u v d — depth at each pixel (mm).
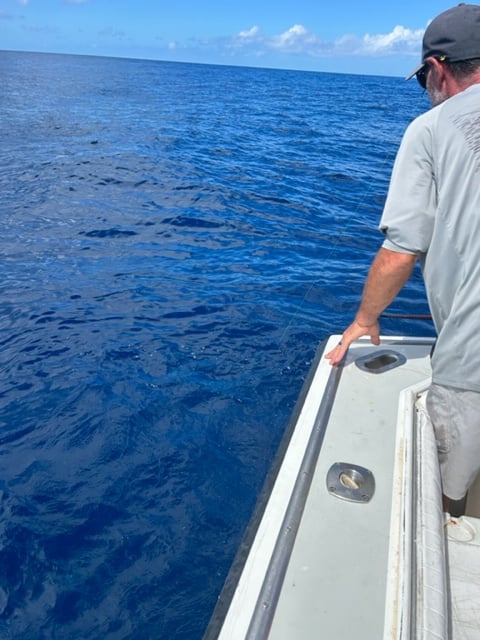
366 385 2045
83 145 14766
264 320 4922
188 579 2488
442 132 1438
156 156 13578
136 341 4520
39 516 2807
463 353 1536
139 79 52531
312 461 1627
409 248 1564
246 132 19375
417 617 1196
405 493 1486
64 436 3400
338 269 6289
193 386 3916
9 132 16516
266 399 3785
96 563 2555
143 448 3312
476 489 1834
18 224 7613
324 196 10148
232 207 8977
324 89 52062
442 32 1504
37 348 4391
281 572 1278
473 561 1630
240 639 1125
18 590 2418
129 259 6441
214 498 2955
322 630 1158
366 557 1332
